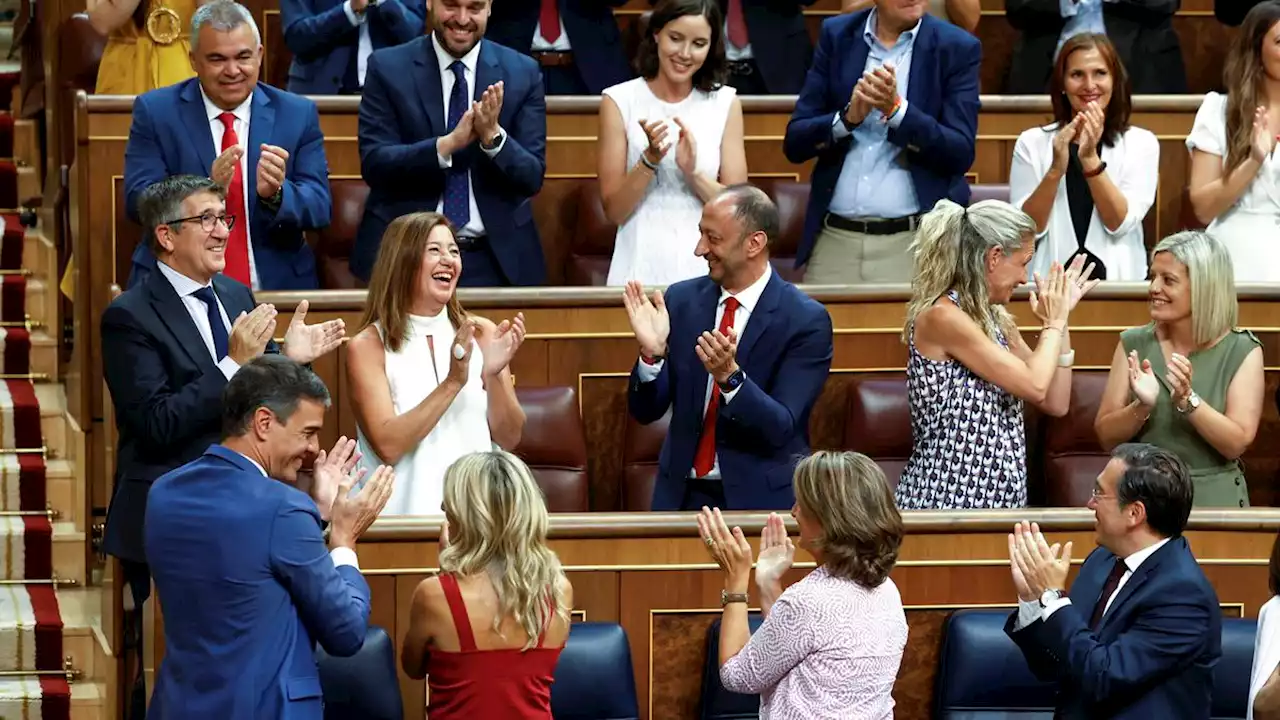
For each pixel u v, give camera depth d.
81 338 21.69
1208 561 17.36
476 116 20.20
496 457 13.98
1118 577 14.75
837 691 13.48
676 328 17.50
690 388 17.44
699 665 16.89
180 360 16.42
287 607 13.38
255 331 16.12
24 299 25.91
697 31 21.05
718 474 17.39
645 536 16.80
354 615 13.52
